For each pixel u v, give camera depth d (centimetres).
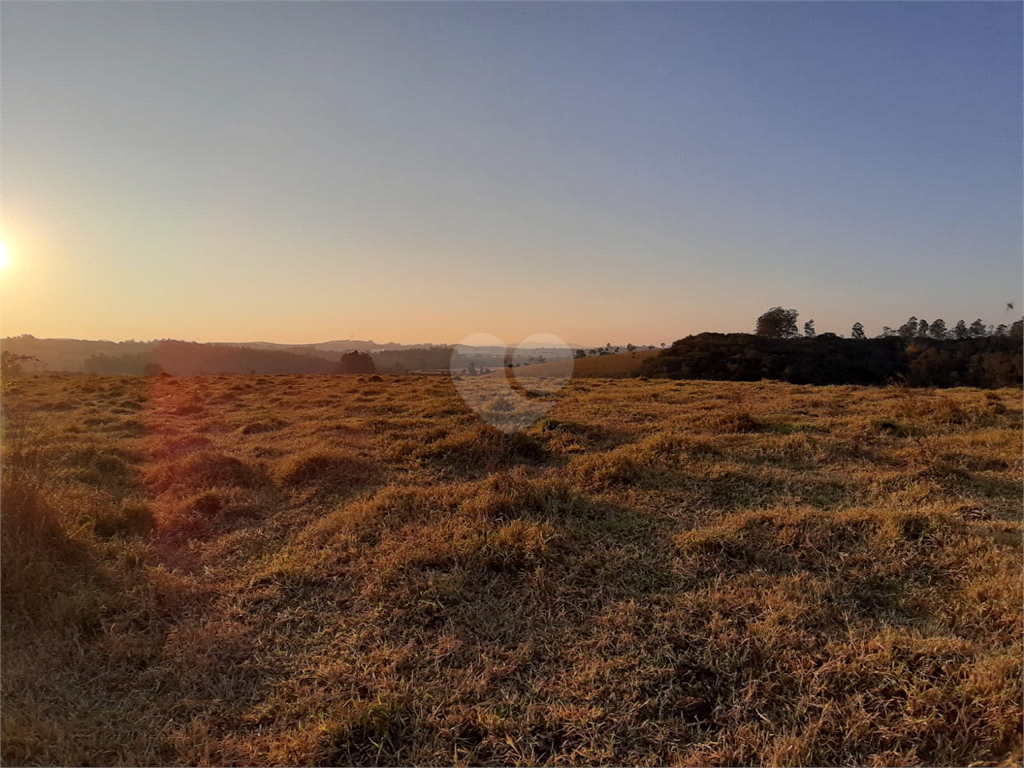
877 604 413
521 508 585
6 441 552
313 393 1850
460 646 381
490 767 285
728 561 475
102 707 332
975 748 279
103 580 461
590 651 370
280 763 288
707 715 317
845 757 279
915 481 669
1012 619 369
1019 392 1580
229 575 499
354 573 488
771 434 938
